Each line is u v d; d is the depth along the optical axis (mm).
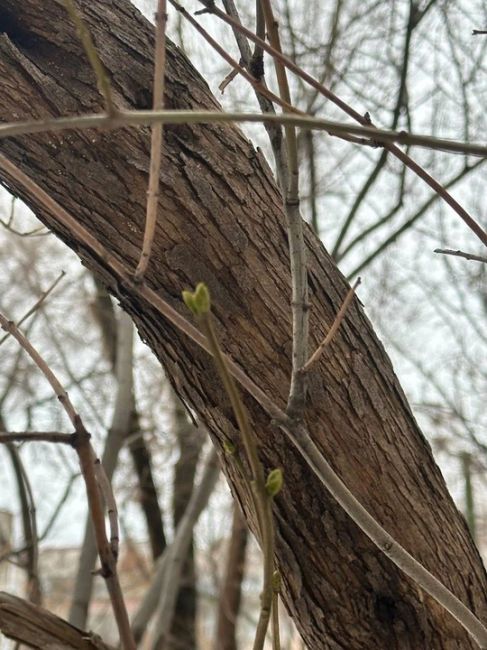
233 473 659
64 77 634
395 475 659
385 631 649
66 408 520
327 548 644
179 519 2566
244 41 611
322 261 688
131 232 635
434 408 2477
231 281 641
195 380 646
